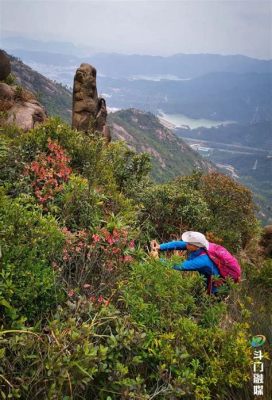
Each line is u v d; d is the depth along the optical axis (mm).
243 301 5016
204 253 4918
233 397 3199
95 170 7246
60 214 4969
